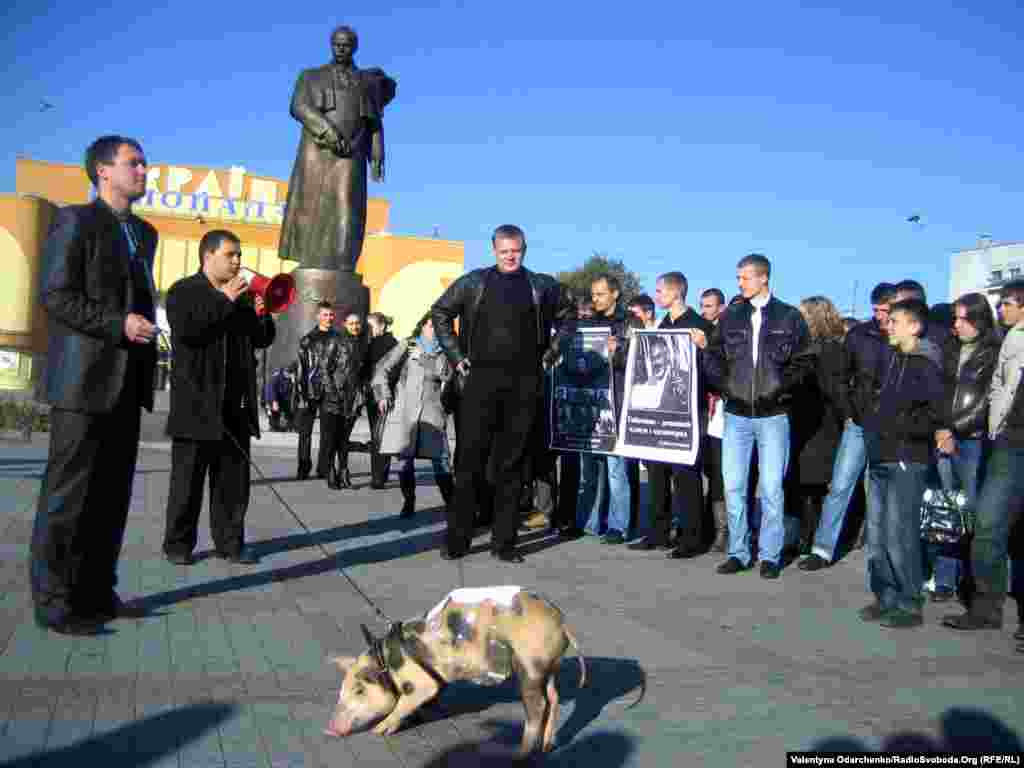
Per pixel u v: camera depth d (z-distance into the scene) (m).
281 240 19.50
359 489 13.15
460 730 4.50
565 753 4.27
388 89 19.98
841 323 9.45
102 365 5.55
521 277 8.67
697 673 5.50
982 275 60.41
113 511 5.96
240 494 7.90
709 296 10.91
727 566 8.59
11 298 40.78
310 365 13.32
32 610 6.09
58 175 57.94
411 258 59.19
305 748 4.17
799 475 9.45
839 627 6.70
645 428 9.54
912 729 4.68
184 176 59.53
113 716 4.41
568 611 6.85
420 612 6.56
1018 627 6.84
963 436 8.01
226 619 6.16
